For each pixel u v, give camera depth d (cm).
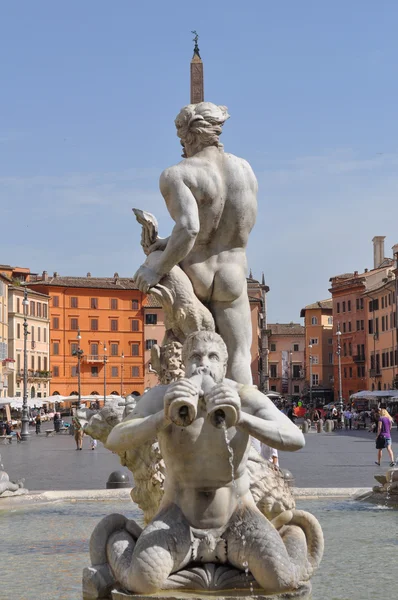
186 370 626
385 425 2895
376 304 13788
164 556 595
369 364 14212
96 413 1075
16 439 6328
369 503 1486
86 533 1158
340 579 789
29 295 13725
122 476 1744
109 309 15025
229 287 920
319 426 7169
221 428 591
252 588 602
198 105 932
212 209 915
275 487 851
